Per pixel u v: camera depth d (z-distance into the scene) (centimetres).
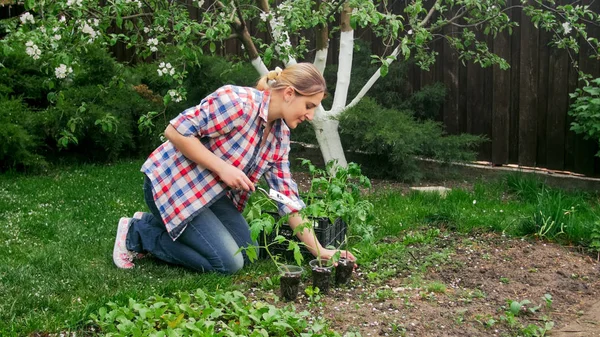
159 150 436
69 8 555
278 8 608
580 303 407
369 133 710
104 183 710
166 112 855
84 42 564
